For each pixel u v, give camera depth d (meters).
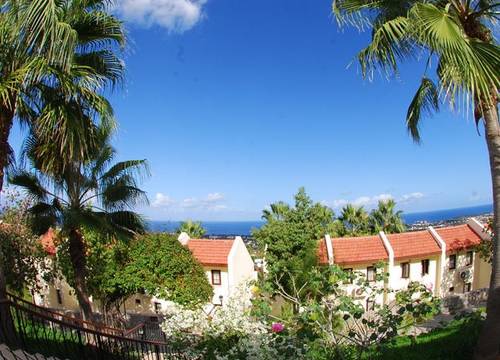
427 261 23.97
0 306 6.57
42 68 6.76
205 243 24.14
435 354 7.77
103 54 8.97
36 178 12.08
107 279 18.84
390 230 32.19
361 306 5.73
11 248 15.85
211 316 8.82
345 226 33.84
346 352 6.07
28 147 9.35
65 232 13.41
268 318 6.18
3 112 7.44
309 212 21.69
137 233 13.72
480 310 8.11
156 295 19.59
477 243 24.55
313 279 6.00
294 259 20.06
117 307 21.38
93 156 11.28
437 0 7.45
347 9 7.93
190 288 19.06
